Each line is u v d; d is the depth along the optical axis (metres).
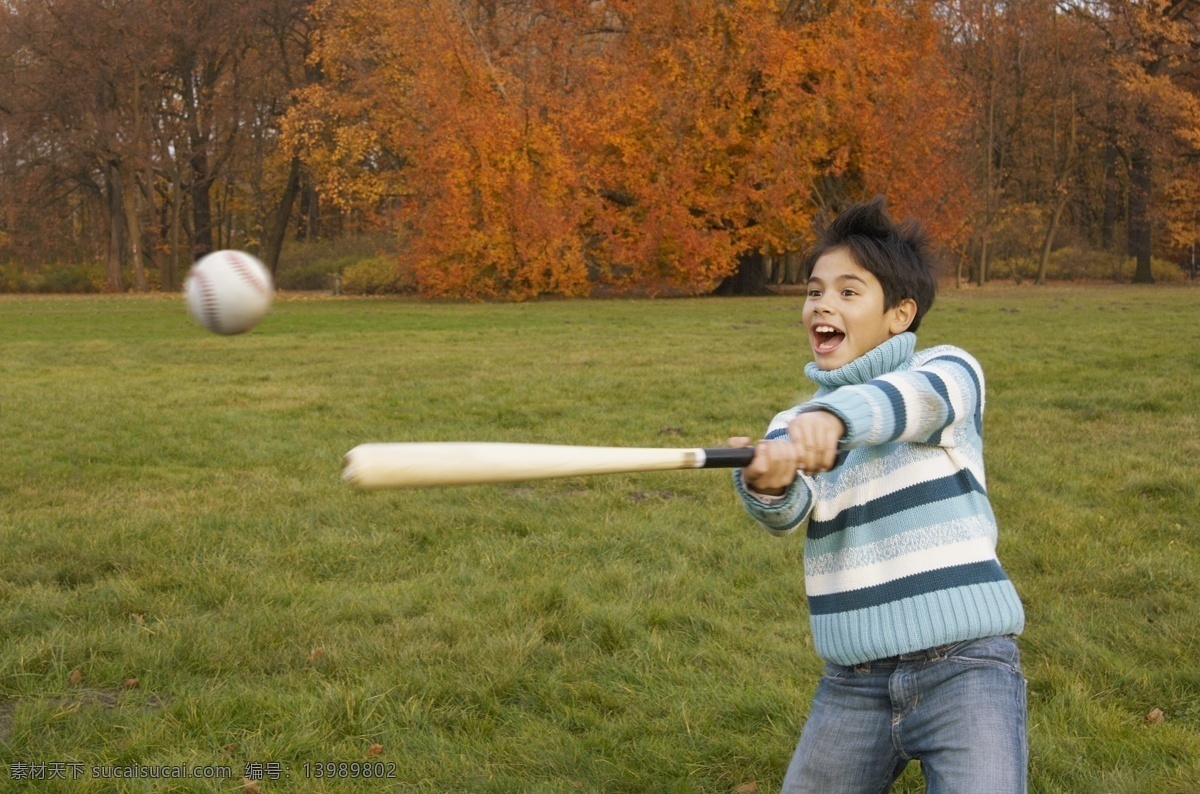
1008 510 6.48
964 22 39.97
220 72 41.00
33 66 36.53
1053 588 5.14
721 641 4.54
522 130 29.50
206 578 5.39
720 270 30.75
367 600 5.06
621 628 4.66
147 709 3.98
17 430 9.64
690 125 30.62
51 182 39.50
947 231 31.72
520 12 34.50
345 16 36.66
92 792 3.39
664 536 6.06
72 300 35.72
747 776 3.50
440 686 4.12
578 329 20.17
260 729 3.77
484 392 11.64
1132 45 43.41
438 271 29.83
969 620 2.12
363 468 1.68
